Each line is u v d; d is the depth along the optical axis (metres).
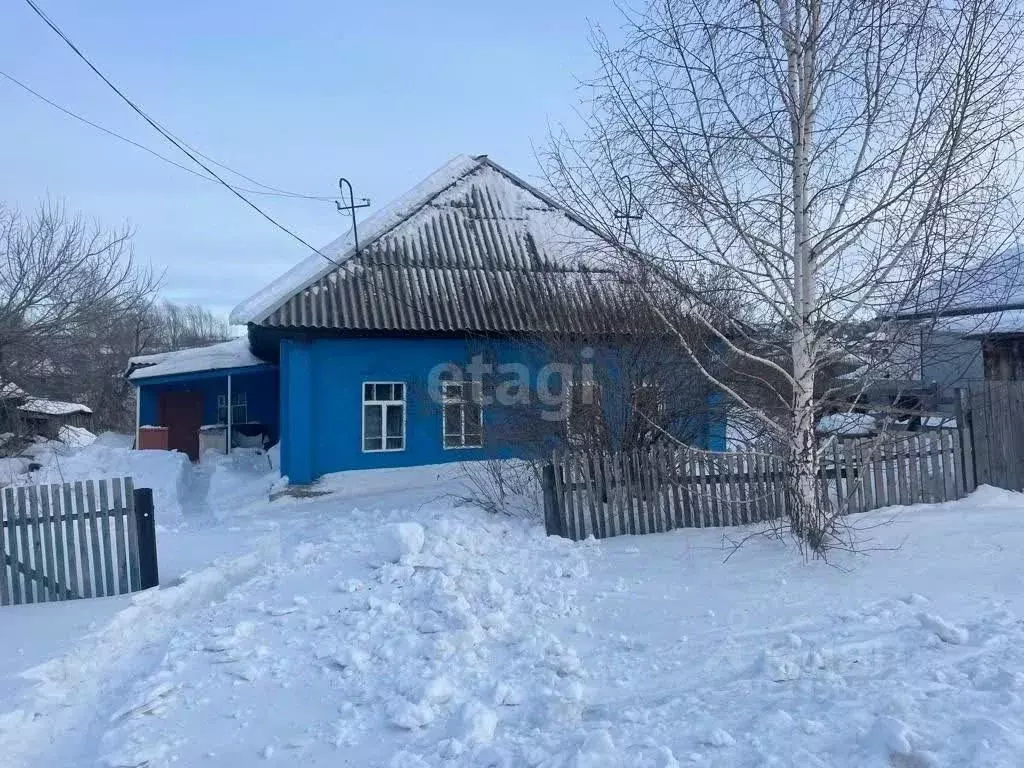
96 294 19.20
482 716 4.20
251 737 4.36
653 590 6.62
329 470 16.06
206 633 5.94
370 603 6.36
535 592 6.64
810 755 3.58
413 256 16.91
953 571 6.56
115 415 33.47
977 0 6.50
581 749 3.72
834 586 6.40
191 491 17.55
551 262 17.17
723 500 8.43
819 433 8.23
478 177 19.16
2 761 4.22
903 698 4.08
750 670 4.84
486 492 10.52
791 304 7.29
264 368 20.78
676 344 8.77
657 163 7.23
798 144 7.31
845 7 6.97
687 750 3.78
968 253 6.80
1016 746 3.51
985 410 9.51
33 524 7.60
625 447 9.27
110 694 5.15
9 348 17.72
